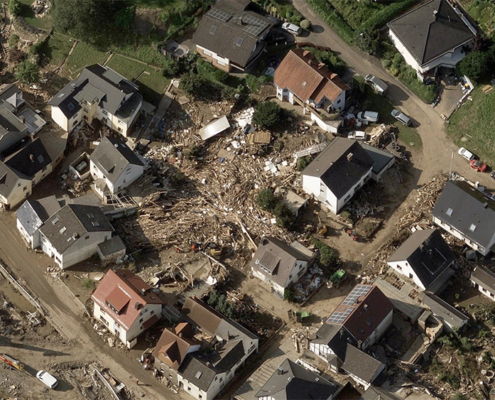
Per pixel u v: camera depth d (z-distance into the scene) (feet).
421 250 496.23
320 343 464.65
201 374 456.45
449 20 562.25
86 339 490.08
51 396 466.70
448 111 554.87
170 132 571.28
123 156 535.19
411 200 532.73
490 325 485.15
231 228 525.75
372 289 478.18
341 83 550.77
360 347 463.83
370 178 538.06
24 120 572.51
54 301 506.07
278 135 557.74
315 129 557.74
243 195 538.47
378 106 560.20
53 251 516.32
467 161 540.52
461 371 467.11
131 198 540.52
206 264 514.68
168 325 490.08
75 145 572.51
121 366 478.59
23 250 528.22
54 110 570.87
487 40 552.41
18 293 510.17
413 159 545.44
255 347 479.82
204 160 557.33
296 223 526.57
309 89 549.54
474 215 504.43
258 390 463.83
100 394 467.93
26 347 487.20
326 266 510.17
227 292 504.43
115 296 478.18
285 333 489.67
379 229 524.11
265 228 525.34
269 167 548.31
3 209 546.67
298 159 547.08
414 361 470.80
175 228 527.81
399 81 565.94
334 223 526.57
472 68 543.39
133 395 467.52
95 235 511.40
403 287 499.10
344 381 462.60
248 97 572.92
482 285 492.95
